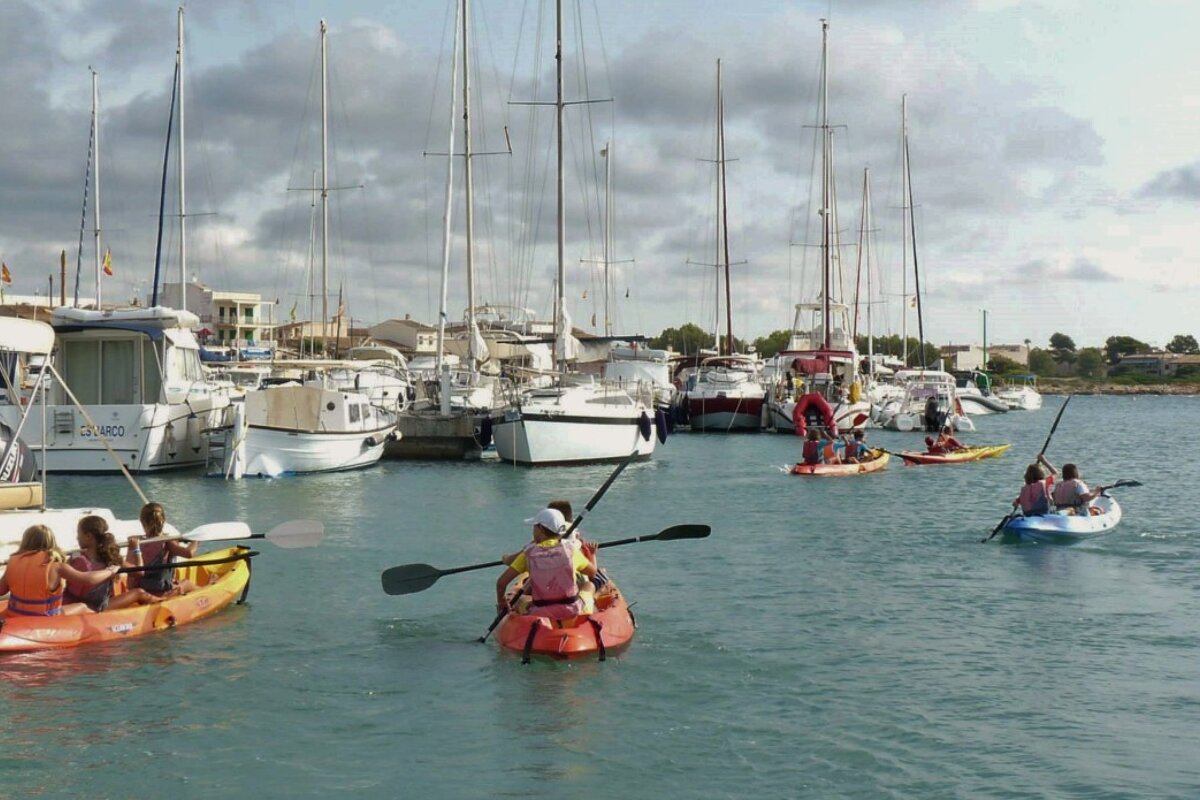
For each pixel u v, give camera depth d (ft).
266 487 102.01
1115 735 35.37
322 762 33.14
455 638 46.44
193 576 52.54
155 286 159.12
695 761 33.27
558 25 138.31
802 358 197.77
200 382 120.57
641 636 46.85
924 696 39.09
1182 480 119.14
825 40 214.28
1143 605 52.95
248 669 41.73
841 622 49.55
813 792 31.09
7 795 30.66
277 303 230.68
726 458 140.36
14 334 51.34
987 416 299.99
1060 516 73.26
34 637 42.34
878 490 103.40
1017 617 50.57
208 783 31.58
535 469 120.78
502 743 34.63
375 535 73.97
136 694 38.68
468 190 142.61
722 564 63.77
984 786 31.45
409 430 132.57
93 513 49.83
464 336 183.73
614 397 128.16
